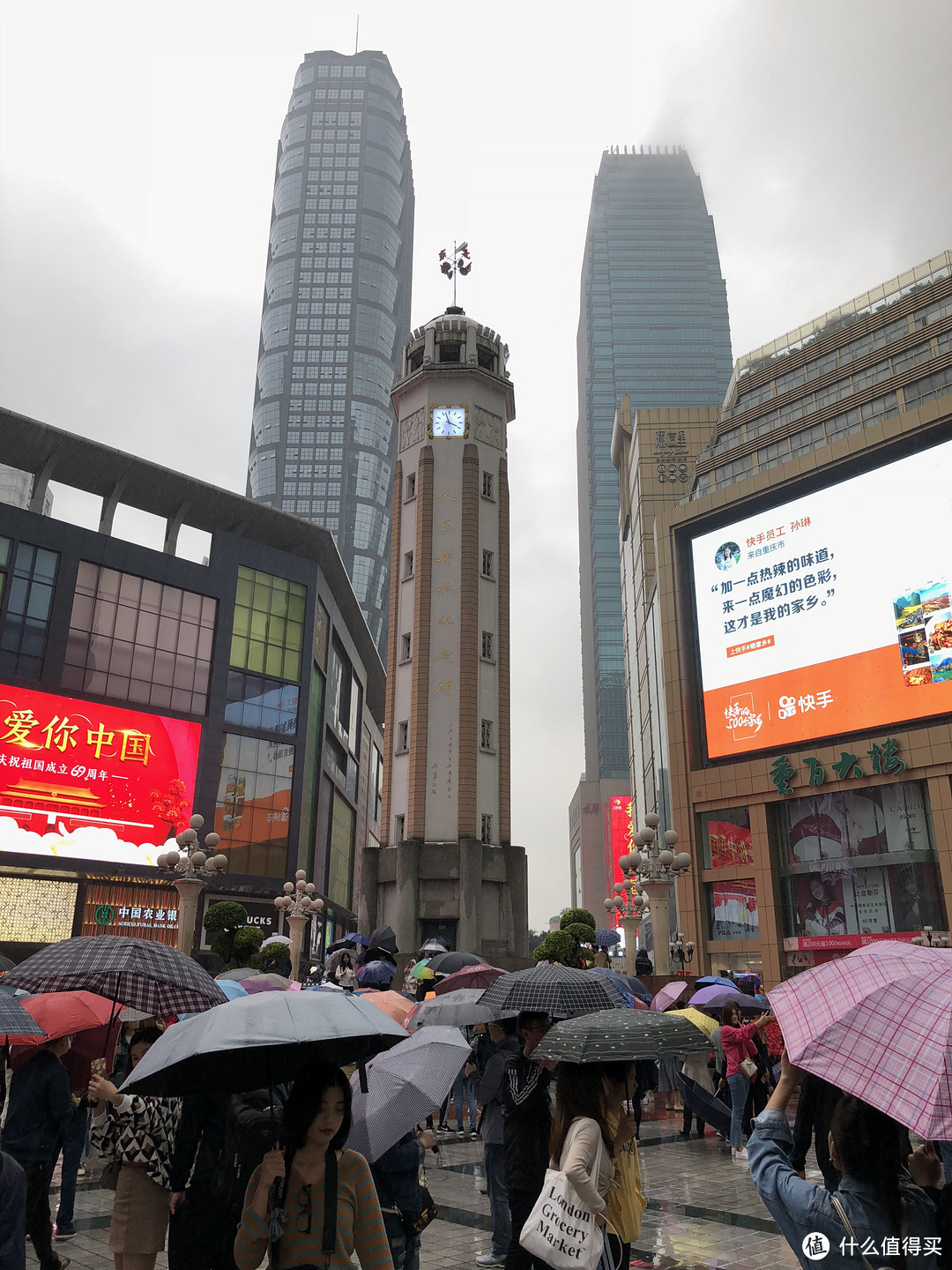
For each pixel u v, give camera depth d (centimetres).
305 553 5538
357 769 7506
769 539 4894
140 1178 555
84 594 4269
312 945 5206
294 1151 377
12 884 3791
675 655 5269
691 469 8750
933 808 4012
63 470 4644
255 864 4606
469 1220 897
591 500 19312
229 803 4572
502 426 4891
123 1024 1036
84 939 586
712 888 4850
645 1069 875
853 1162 339
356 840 7556
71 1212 828
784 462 4975
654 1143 1331
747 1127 1260
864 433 4519
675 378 19400
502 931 4103
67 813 3944
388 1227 565
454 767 4200
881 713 4253
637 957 2436
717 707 4972
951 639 4059
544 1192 396
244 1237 372
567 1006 604
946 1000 328
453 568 4481
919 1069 309
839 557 4556
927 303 4975
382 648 19838
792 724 4609
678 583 5303
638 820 9638
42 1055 691
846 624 4462
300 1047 469
